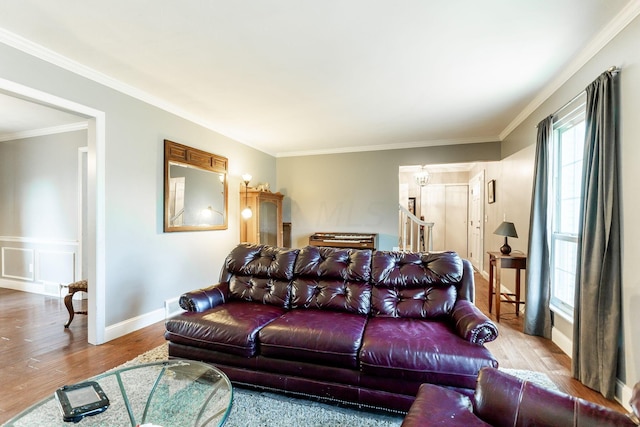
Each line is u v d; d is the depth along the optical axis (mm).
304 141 5098
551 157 2936
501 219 4652
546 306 2939
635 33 1813
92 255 2730
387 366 1691
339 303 2369
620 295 1908
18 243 4586
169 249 3486
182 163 3615
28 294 4398
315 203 5785
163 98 3252
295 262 2646
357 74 2699
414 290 2354
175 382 1722
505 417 1157
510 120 3986
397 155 5293
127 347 2668
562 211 2893
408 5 1803
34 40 2166
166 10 1847
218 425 1248
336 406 1877
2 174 4652
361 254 2580
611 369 1921
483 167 5957
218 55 2381
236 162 4715
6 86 2096
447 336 1834
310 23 1979
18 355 2516
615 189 1941
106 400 1346
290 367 1903
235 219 4668
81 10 1841
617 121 1961
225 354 2029
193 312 2268
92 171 2723
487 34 2094
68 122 3996
